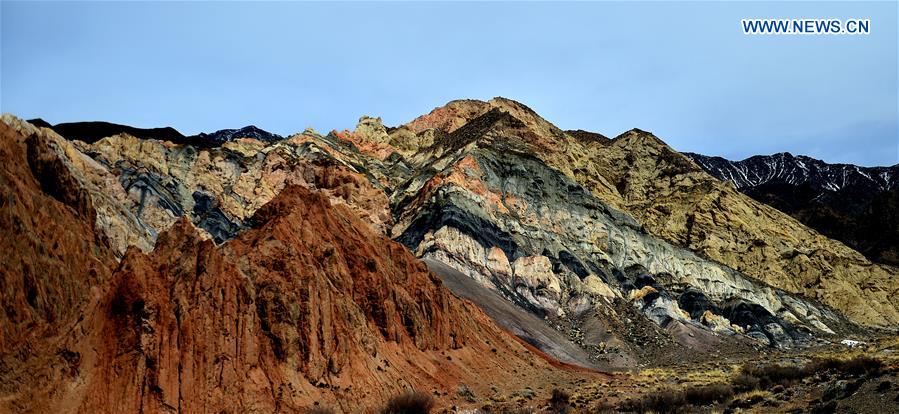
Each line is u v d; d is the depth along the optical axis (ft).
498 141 502.79
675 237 492.95
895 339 349.61
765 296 426.92
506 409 152.66
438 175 432.66
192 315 119.44
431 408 144.46
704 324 376.07
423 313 189.78
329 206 194.08
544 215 431.84
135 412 106.52
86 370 107.34
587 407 158.10
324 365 135.64
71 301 113.60
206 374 116.06
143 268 120.78
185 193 372.38
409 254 208.64
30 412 97.96
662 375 238.27
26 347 103.04
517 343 238.68
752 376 183.73
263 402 120.47
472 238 371.35
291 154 454.81
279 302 134.72
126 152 366.63
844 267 497.87
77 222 129.70
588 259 407.23
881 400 116.98
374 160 536.83
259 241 151.74
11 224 109.70
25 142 130.52
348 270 175.32
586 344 322.14
